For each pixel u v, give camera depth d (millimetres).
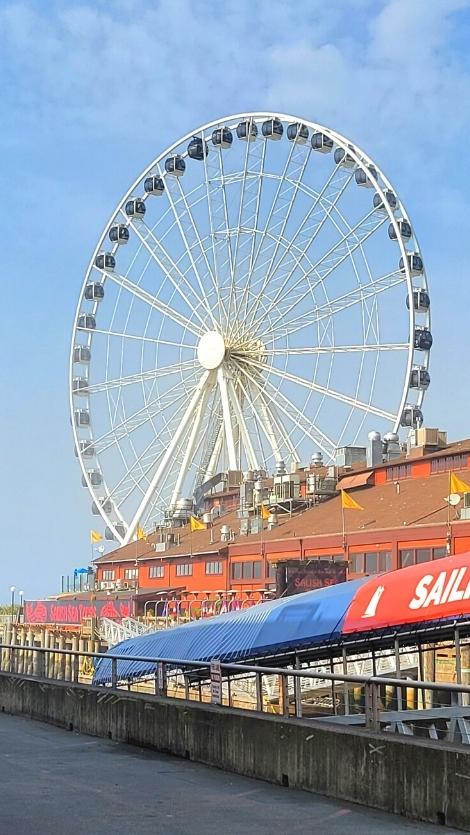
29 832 11977
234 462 74062
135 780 15859
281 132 74938
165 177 80562
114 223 82250
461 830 12156
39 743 20359
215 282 76562
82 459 81062
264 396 75000
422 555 53625
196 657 27938
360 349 71438
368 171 70000
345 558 59344
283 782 15406
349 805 13812
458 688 12844
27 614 92062
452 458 64812
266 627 26953
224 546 72562
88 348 82875
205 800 14164
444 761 12539
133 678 29594
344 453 84562
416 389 70375
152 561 84688
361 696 35188
